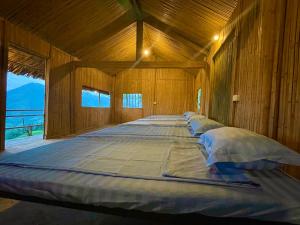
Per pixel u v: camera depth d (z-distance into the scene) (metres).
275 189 1.01
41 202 1.09
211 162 1.15
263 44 1.75
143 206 0.95
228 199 0.91
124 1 4.91
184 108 9.42
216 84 4.12
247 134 1.36
